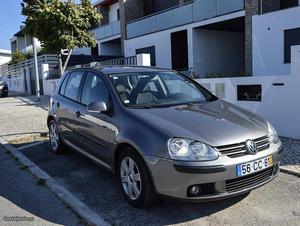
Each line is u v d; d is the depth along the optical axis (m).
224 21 17.84
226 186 4.02
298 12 14.36
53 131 7.38
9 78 33.66
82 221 4.27
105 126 4.99
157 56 22.25
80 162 6.68
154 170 4.09
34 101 19.23
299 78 7.34
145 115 4.56
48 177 5.78
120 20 26.00
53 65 24.08
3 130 10.33
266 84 7.94
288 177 5.41
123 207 4.58
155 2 25.55
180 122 4.35
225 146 4.03
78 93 6.25
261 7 15.92
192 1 19.22
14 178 5.92
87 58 25.47
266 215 4.23
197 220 4.16
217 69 20.92
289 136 7.67
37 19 13.83
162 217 4.27
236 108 5.16
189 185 3.93
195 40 19.78
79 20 14.21
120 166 4.74
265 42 15.74
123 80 5.43
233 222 4.09
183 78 6.00
